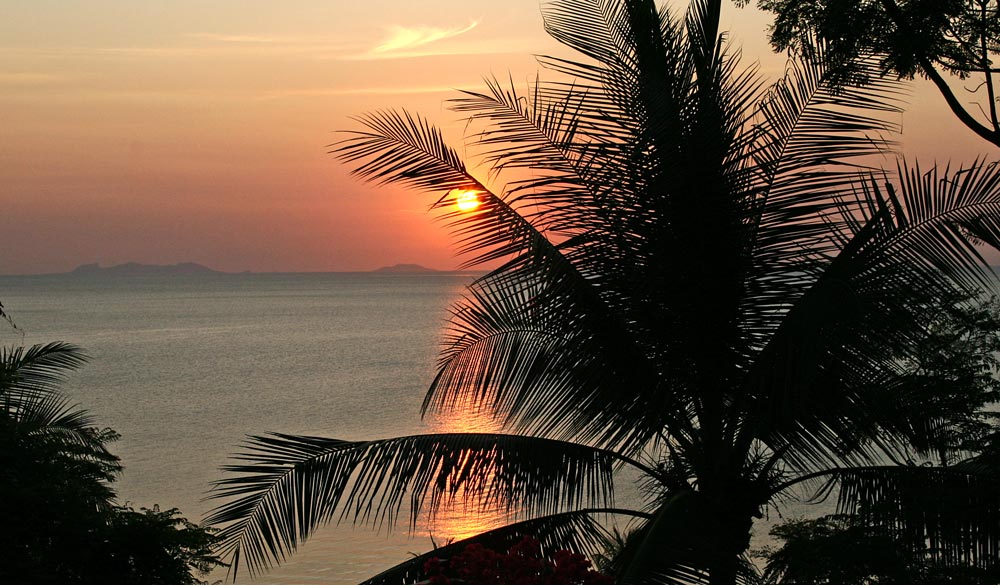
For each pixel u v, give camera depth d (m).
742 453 6.20
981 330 8.09
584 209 6.06
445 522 23.00
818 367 5.36
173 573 7.43
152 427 47.44
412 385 64.31
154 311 194.75
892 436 6.05
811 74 6.36
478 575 4.57
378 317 166.50
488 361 6.63
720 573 5.22
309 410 53.12
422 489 6.20
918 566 6.53
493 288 6.40
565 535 6.34
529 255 5.94
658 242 5.95
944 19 9.12
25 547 6.94
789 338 5.34
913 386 6.59
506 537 6.27
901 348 5.37
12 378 9.70
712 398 6.23
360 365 79.94
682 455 6.46
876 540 6.47
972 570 6.25
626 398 6.13
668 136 5.84
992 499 5.81
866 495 6.17
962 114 9.30
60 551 7.01
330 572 20.11
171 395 61.16
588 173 5.99
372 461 6.23
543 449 6.25
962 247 5.50
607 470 6.29
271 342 107.88
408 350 95.44
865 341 5.18
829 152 6.03
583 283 6.04
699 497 5.87
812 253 5.95
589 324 6.06
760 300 6.02
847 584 6.42
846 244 5.70
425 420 48.16
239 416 51.31
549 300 5.98
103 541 7.19
